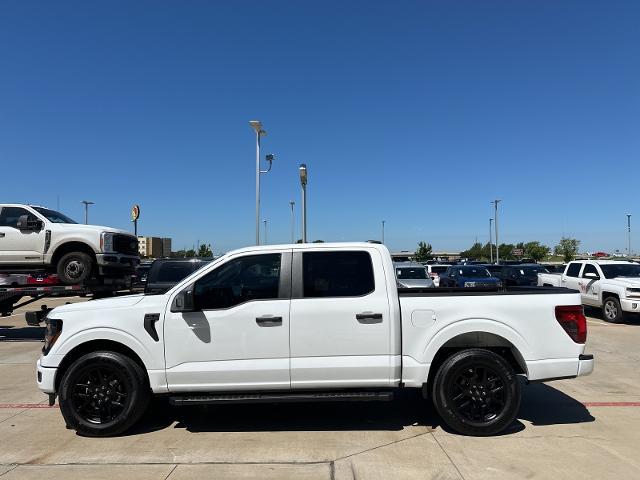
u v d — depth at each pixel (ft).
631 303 44.78
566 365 17.46
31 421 19.45
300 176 63.16
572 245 216.33
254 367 17.03
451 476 14.19
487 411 17.31
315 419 19.30
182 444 16.80
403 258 242.37
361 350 17.16
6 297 37.68
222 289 17.63
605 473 14.33
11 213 38.37
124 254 40.42
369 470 14.60
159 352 17.22
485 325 17.31
